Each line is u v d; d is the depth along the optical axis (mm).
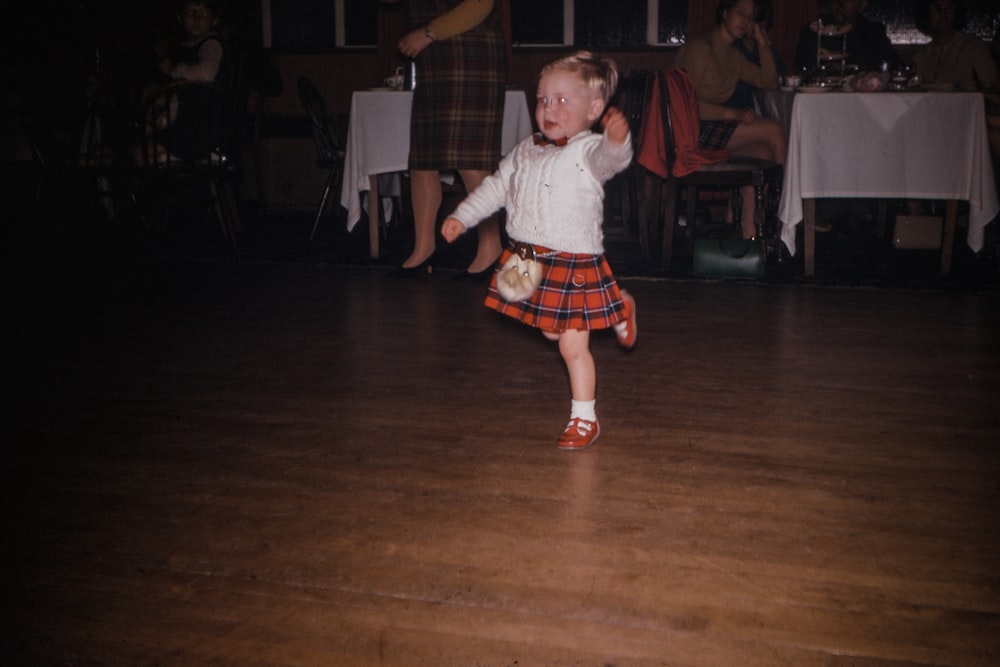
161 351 3232
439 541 1769
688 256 5254
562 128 2172
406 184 6508
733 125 5020
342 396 2709
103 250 5469
